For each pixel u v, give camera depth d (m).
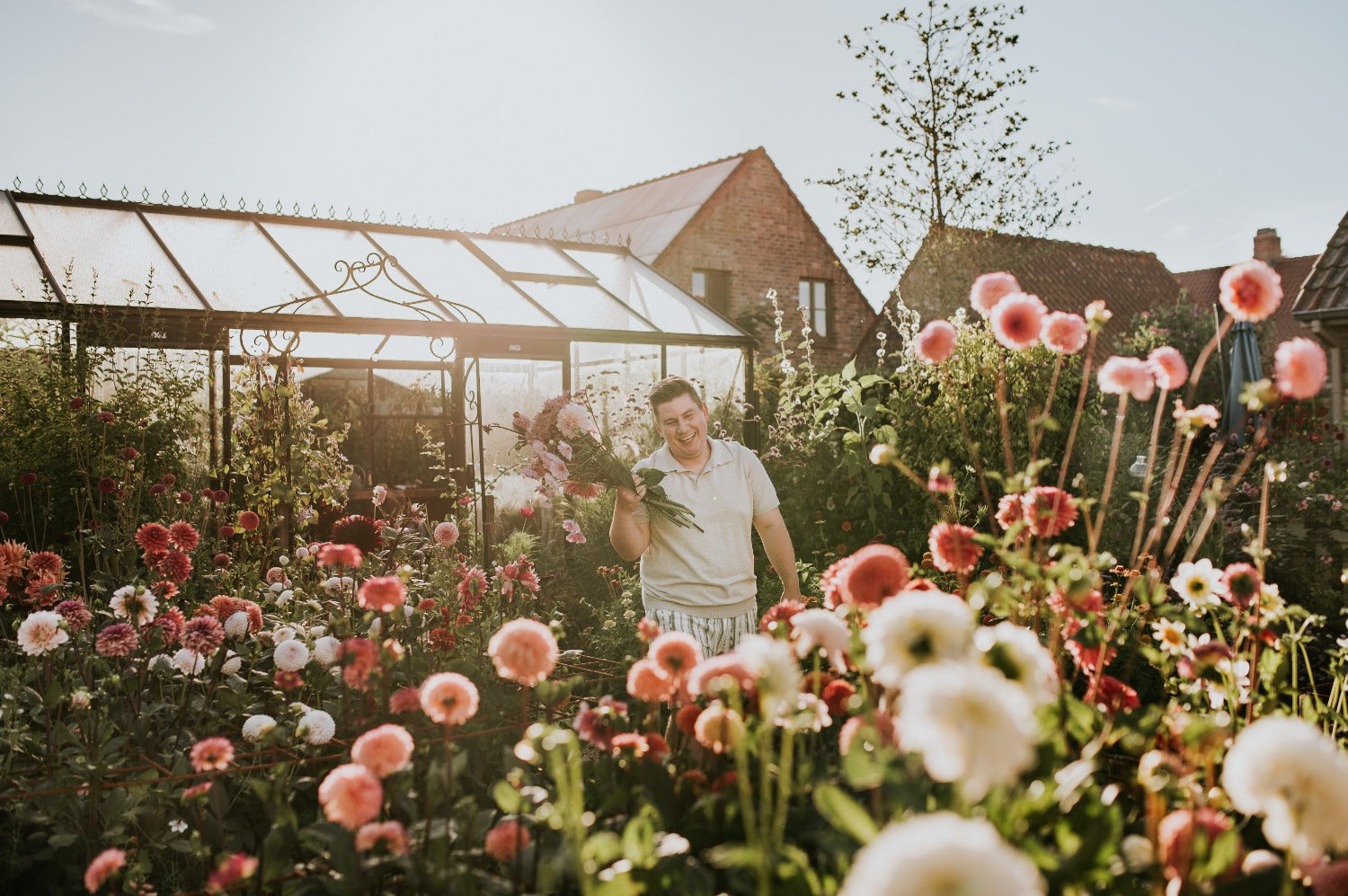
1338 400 10.11
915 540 7.53
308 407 6.89
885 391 9.28
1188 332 18.14
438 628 3.33
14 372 6.86
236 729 3.23
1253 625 1.96
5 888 2.39
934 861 0.80
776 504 3.50
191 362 7.55
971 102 14.48
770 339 18.11
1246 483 7.98
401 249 10.12
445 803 1.94
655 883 1.42
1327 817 1.09
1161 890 1.26
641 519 3.38
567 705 3.12
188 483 6.93
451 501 9.35
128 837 2.45
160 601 3.38
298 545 5.73
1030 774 1.36
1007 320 1.93
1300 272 27.66
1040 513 1.91
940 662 1.16
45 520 6.21
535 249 11.16
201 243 8.99
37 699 3.05
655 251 17.80
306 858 2.07
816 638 1.59
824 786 1.13
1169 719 1.66
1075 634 1.83
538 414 3.33
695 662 1.74
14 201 8.81
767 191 18.75
